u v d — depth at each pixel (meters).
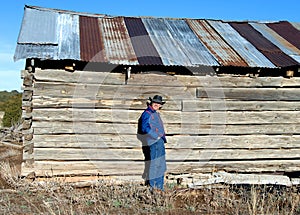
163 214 6.00
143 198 6.67
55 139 7.49
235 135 8.13
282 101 8.20
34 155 7.43
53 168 7.51
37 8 9.13
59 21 8.73
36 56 6.89
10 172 8.11
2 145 14.46
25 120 7.37
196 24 9.77
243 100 8.08
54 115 7.45
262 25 10.29
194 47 8.28
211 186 7.37
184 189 7.21
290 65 7.65
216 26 9.78
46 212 5.80
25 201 6.51
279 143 8.26
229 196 6.84
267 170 8.27
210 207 6.39
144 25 9.27
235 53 8.16
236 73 7.98
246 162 8.22
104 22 9.20
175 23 9.66
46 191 7.05
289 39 9.27
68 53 7.17
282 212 5.92
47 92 7.39
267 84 8.08
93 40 8.00
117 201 6.53
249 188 7.40
